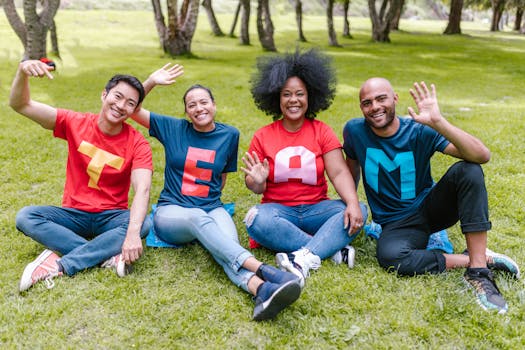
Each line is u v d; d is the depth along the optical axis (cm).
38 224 294
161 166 502
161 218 315
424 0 5634
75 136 312
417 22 4044
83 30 1981
